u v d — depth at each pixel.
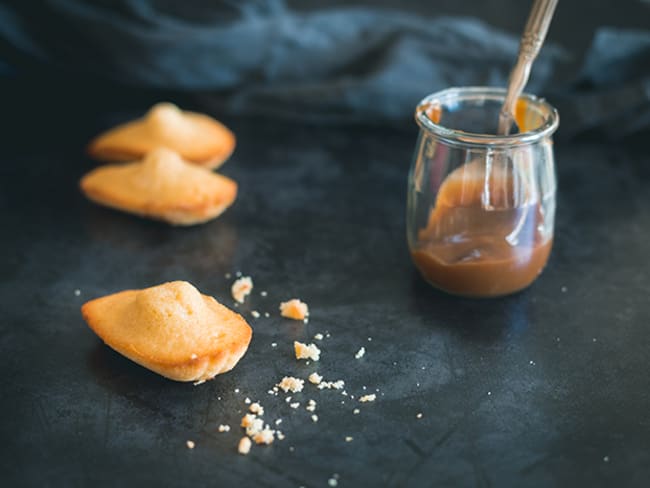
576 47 0.68
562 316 0.45
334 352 0.42
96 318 0.42
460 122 0.47
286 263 0.49
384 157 0.60
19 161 0.59
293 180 0.57
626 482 0.35
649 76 0.62
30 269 0.48
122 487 0.35
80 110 0.65
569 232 0.52
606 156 0.60
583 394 0.40
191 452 0.36
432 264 0.45
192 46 0.63
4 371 0.41
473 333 0.43
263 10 0.66
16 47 0.65
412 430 0.37
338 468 0.35
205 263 0.49
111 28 0.63
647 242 0.51
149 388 0.40
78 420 0.38
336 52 0.65
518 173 0.43
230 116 0.65
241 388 0.40
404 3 0.72
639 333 0.44
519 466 0.36
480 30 0.64
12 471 0.35
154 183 0.52
